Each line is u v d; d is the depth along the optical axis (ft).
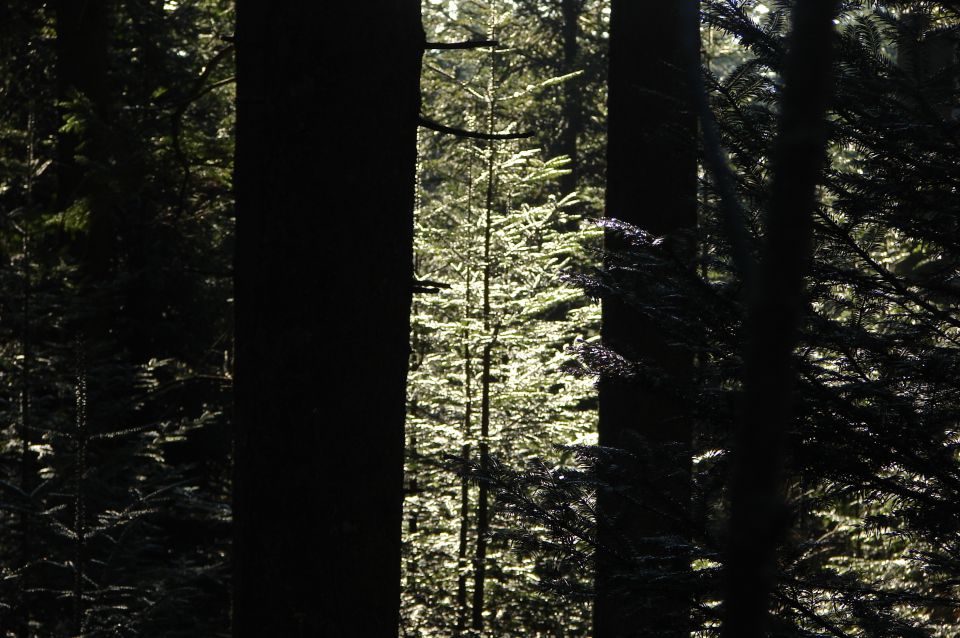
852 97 9.87
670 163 18.38
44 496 22.22
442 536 29.48
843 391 9.75
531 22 65.72
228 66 37.22
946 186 10.07
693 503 10.68
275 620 11.92
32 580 22.67
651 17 18.42
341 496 11.87
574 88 63.93
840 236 10.25
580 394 29.01
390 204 12.05
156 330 42.11
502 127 32.65
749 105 10.44
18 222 26.35
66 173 36.47
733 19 10.39
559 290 28.66
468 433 28.78
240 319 12.23
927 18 10.00
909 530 10.39
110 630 20.79
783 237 2.16
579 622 26.91
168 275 42.06
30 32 39.55
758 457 2.10
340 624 11.92
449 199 31.76
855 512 16.16
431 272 32.76
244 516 12.13
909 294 10.29
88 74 36.50
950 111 10.65
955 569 10.13
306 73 11.67
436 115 57.47
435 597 28.25
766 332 2.13
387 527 12.28
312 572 11.85
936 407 10.01
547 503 11.17
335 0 11.62
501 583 27.20
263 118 11.90
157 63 39.96
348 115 11.71
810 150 2.16
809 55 2.18
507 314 29.91
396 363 12.28
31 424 25.22
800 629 9.71
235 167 12.37
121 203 34.37
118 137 32.81
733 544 2.10
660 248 10.37
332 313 11.76
